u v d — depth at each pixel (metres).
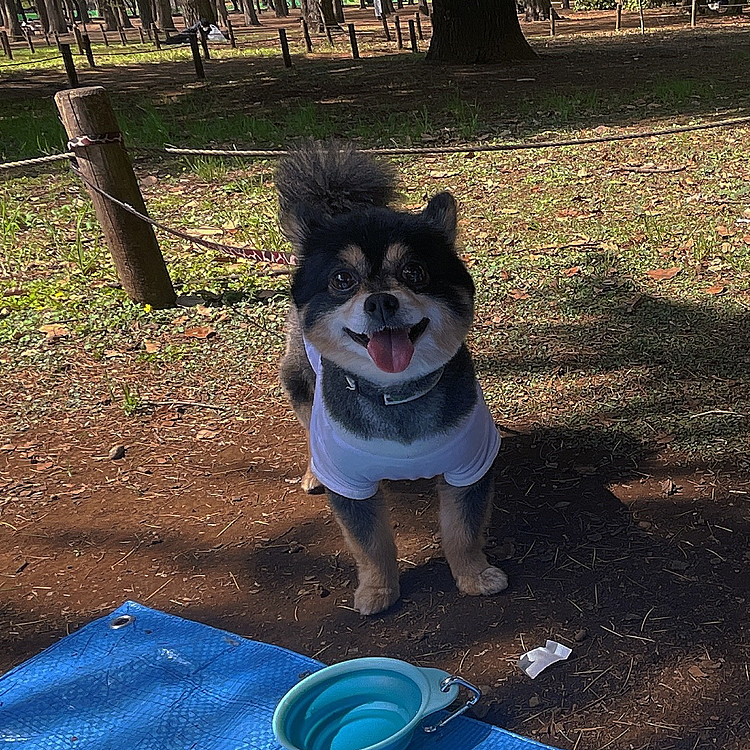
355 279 0.83
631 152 2.61
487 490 0.90
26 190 2.59
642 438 1.18
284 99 4.23
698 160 2.46
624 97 3.55
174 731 0.77
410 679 0.74
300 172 1.06
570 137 2.88
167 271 1.72
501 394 1.33
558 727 0.74
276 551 1.02
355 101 4.02
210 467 1.21
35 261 1.99
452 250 0.89
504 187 2.35
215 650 0.86
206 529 1.07
